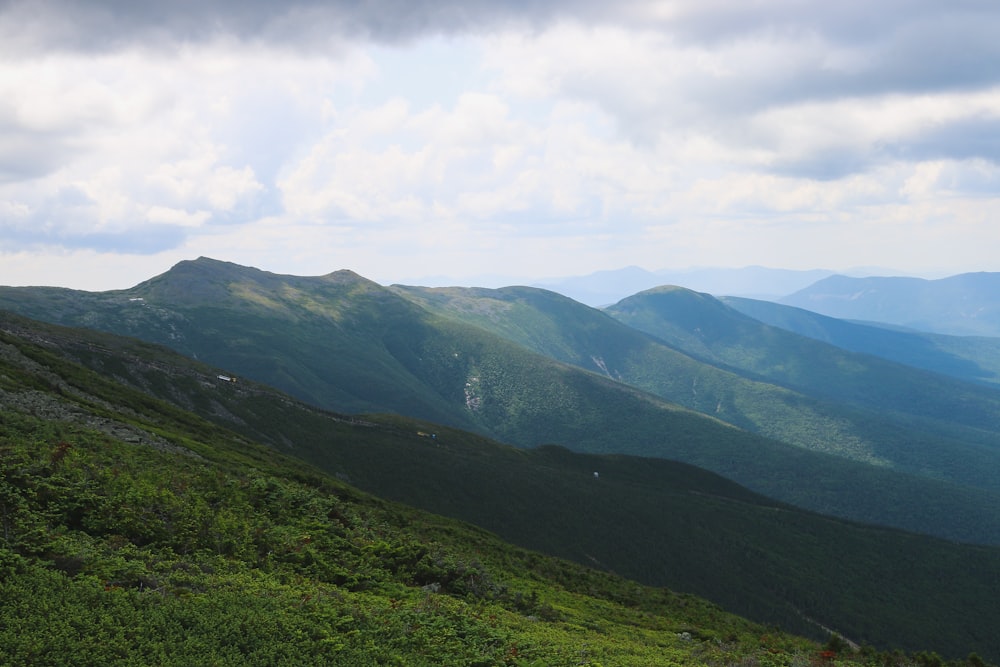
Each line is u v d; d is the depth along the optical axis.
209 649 19.59
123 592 21.69
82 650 17.77
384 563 38.66
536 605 42.53
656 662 30.72
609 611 54.47
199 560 28.84
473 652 25.55
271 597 25.31
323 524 41.78
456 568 42.19
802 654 39.72
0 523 25.73
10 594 19.69
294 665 20.22
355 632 23.78
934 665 41.62
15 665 16.56
